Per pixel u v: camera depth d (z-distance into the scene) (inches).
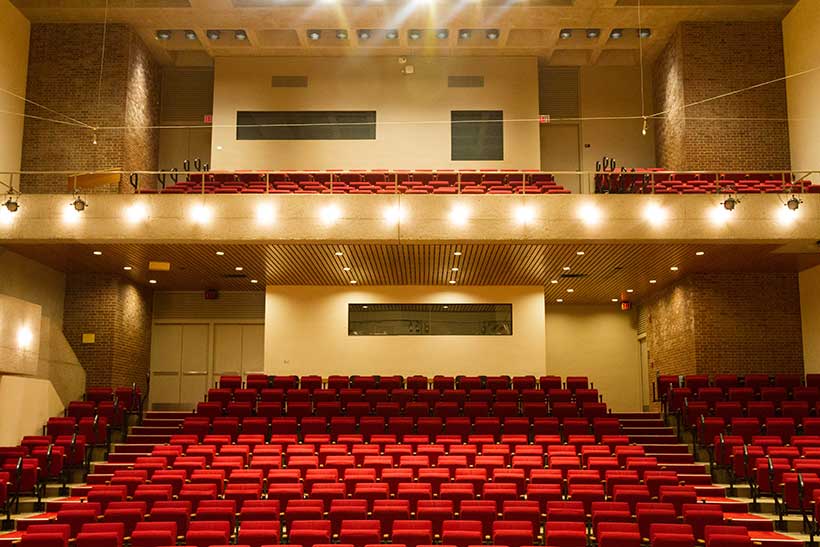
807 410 648.4
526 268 748.0
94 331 785.6
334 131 871.1
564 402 705.6
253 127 868.6
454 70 880.9
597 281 815.7
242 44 854.5
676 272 764.0
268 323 828.6
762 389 683.4
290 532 389.4
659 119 877.8
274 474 496.1
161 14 783.1
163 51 867.4
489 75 880.3
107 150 768.3
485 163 864.3
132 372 840.3
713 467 589.6
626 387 951.0
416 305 834.2
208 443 604.1
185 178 881.5
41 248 668.7
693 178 765.3
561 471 506.9
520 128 871.1
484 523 419.5
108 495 454.3
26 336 640.4
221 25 810.2
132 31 805.2
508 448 563.5
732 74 795.4
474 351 825.5
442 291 834.2
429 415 682.2
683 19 799.1
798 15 762.8
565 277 794.2
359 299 834.2
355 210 634.2
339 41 854.5
